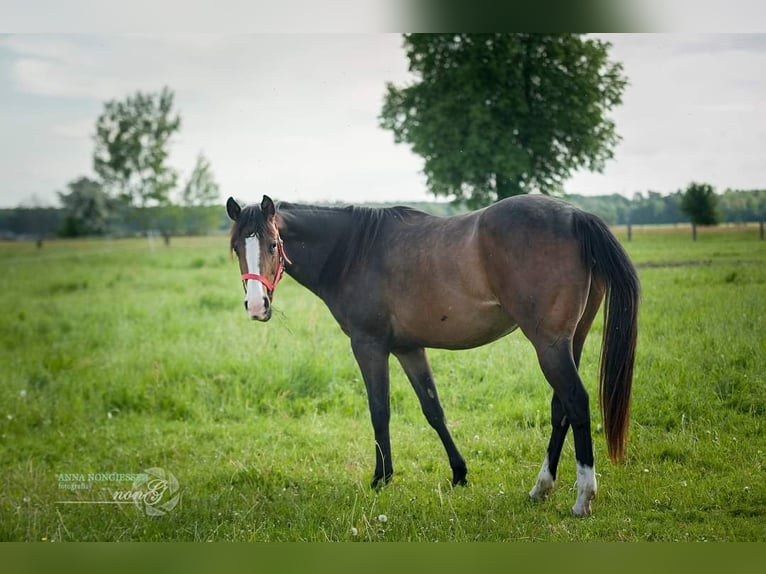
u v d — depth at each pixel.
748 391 5.63
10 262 22.23
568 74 17.81
